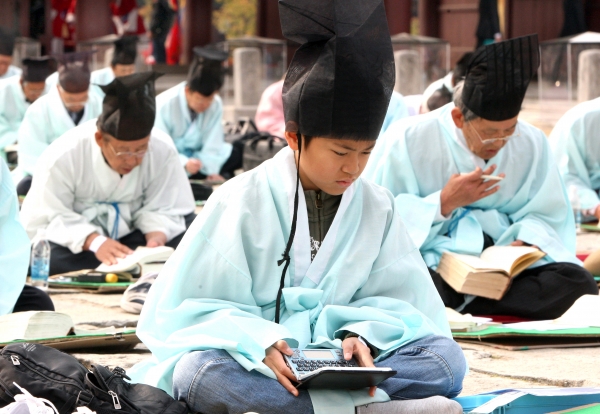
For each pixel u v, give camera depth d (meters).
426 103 23.25
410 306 8.65
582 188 19.88
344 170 8.08
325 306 8.45
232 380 7.84
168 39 60.97
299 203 8.47
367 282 8.72
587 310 12.16
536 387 9.48
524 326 12.07
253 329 7.99
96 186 16.17
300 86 8.02
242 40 46.97
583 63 38.34
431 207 13.25
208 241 8.41
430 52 42.78
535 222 13.87
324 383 7.70
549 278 13.14
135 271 15.67
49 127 23.50
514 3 53.47
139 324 8.64
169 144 16.88
